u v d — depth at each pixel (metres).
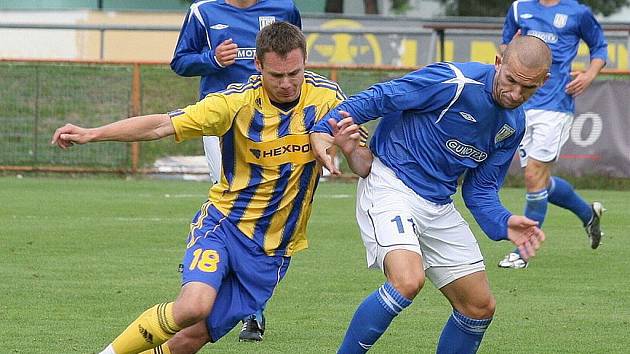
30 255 30.75
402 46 62.50
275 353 19.97
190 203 44.09
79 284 26.45
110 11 72.62
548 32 32.06
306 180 16.83
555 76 31.72
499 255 32.06
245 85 16.62
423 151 17.17
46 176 54.91
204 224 16.75
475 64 16.92
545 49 16.16
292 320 22.80
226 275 16.50
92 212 40.78
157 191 48.81
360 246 33.19
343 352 16.91
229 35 23.05
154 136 15.95
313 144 16.50
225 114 16.28
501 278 28.16
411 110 17.16
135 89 55.62
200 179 54.62
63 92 55.84
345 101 16.89
